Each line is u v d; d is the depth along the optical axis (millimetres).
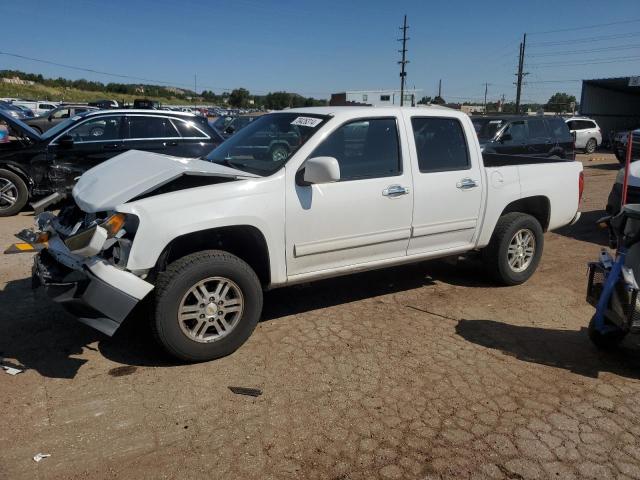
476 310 5230
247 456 3033
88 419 3326
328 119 4562
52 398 3541
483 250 5766
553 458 3070
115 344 4316
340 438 3207
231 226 4043
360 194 4602
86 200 3979
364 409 3502
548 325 4934
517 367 4121
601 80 36562
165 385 3729
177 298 3811
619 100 40875
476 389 3785
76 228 4039
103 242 3529
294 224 4297
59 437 3150
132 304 3639
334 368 4016
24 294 5273
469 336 4637
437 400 3633
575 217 6379
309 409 3486
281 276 4367
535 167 5910
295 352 4254
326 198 4426
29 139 9172
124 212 3645
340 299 5422
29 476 2830
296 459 3020
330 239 4523
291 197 4254
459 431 3299
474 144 5406
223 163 4805
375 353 4273
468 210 5348
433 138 5164
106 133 9461
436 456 3068
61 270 3969
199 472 2898
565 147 14531
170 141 9781
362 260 4812
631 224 3891
